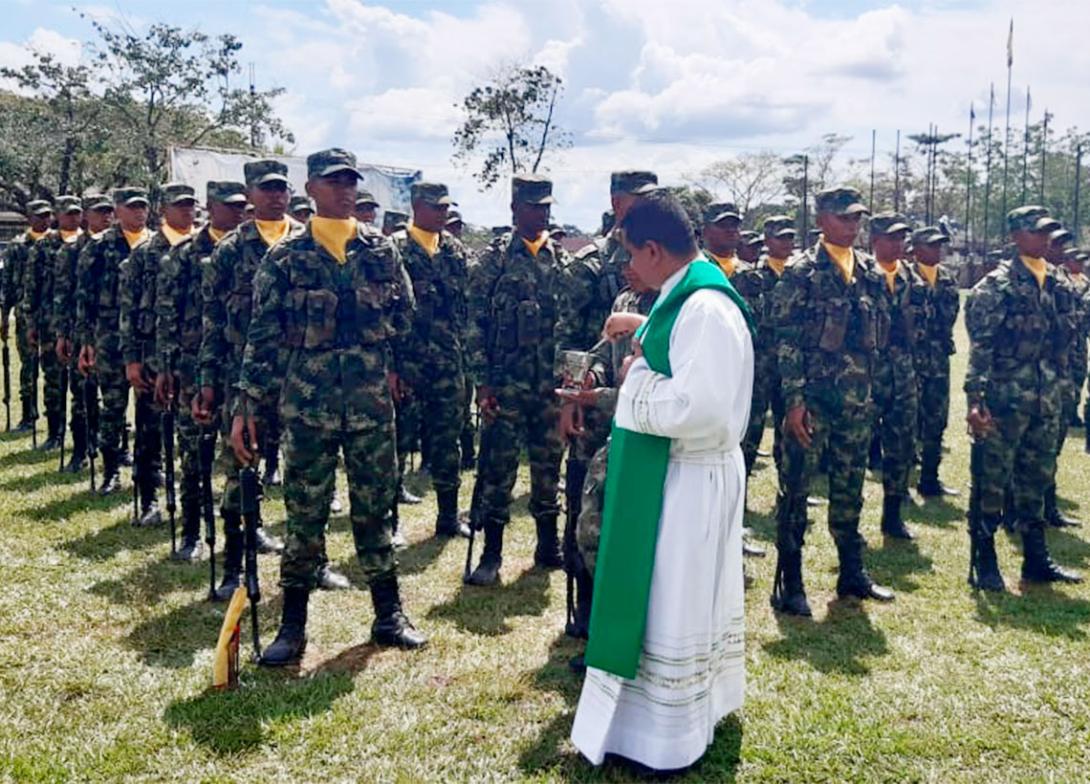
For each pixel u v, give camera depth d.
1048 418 5.70
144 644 4.48
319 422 4.23
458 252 6.57
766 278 7.45
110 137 31.64
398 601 4.61
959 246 50.31
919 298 7.07
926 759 3.51
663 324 3.21
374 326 4.38
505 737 3.62
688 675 3.23
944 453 9.91
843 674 4.28
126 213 7.09
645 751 3.26
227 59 33.41
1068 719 3.83
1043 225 5.67
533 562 6.02
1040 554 5.85
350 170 4.28
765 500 7.92
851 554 5.46
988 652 4.58
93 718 3.71
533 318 5.54
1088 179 52.22
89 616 4.83
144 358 6.39
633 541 3.22
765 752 3.51
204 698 3.89
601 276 5.28
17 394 12.59
